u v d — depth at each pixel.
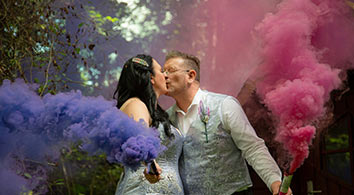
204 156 3.00
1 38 3.70
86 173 6.20
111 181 6.36
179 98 3.15
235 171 2.99
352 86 4.34
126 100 2.71
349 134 4.73
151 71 2.79
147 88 2.72
